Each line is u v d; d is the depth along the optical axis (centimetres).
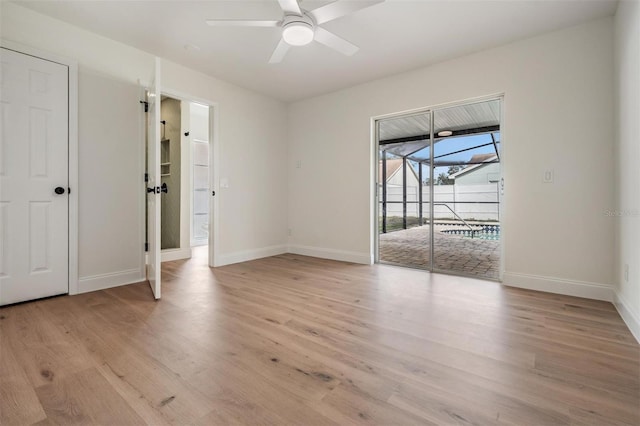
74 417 113
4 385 133
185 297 258
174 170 459
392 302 247
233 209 402
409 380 139
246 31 272
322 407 120
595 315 218
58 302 243
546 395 128
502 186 300
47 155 248
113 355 160
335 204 427
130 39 285
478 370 147
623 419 113
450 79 327
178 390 130
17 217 234
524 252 287
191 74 351
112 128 288
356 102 403
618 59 229
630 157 201
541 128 277
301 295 265
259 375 142
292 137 477
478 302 247
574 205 263
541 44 276
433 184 363
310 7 239
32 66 240
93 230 276
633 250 195
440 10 240
